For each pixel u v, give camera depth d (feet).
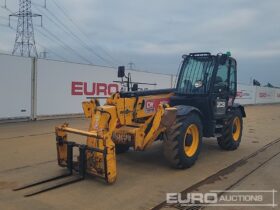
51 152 27.45
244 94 110.52
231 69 30.55
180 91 28.25
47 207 16.55
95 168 20.13
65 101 50.98
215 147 32.17
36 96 47.16
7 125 41.98
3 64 43.21
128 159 25.98
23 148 28.86
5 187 19.07
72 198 17.79
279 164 26.27
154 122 22.20
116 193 18.67
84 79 53.57
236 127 31.60
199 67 28.14
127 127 22.52
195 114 24.49
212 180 21.77
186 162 23.39
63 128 21.54
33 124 43.27
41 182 19.85
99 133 19.51
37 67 47.01
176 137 22.75
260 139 38.04
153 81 66.95
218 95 28.25
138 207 16.92
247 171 24.06
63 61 50.24
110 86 57.93
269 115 73.61
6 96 43.80
